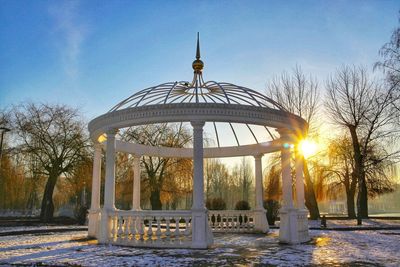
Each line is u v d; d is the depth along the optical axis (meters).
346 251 10.38
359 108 29.34
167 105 11.35
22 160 27.42
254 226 17.09
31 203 36.03
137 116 11.67
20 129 27.34
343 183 33.00
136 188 15.89
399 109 20.98
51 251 10.39
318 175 31.70
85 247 11.21
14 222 27.28
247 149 17.11
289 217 12.38
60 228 20.84
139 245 11.22
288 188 12.53
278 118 12.34
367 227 21.80
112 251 10.24
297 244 12.06
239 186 52.09
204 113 11.34
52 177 28.59
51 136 28.58
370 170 30.11
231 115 11.49
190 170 29.94
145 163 30.02
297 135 13.45
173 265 7.99
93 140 14.33
